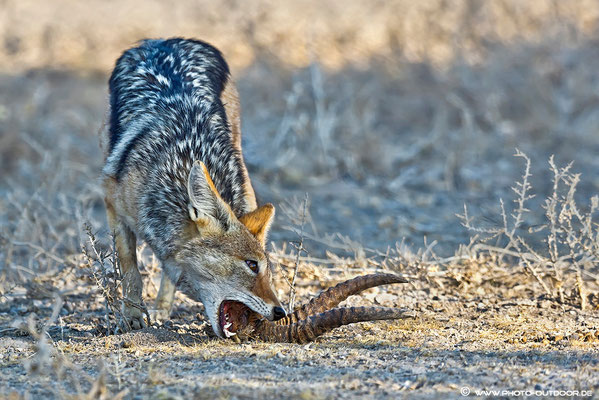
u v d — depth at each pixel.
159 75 11.30
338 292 9.50
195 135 10.51
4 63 25.89
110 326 9.95
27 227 13.42
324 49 25.81
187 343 9.40
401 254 12.14
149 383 7.64
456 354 8.73
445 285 11.64
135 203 10.26
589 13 28.58
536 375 7.94
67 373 8.02
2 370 8.19
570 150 19.28
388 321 10.17
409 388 7.57
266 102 22.19
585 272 11.08
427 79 23.38
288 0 30.78
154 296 11.61
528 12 27.77
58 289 11.62
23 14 30.83
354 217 15.95
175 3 30.78
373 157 18.88
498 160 19.08
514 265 12.41
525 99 21.56
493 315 10.46
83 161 18.22
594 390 7.46
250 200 10.74
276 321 9.43
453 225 15.33
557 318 10.28
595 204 11.32
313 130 19.94
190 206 9.45
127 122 10.91
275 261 11.66
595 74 23.20
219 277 9.50
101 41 27.69
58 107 21.61
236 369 8.13
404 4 29.70
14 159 18.20
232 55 25.20
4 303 11.18
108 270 11.01
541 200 16.44
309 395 7.22
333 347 9.06
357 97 21.81
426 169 18.73
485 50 24.80
